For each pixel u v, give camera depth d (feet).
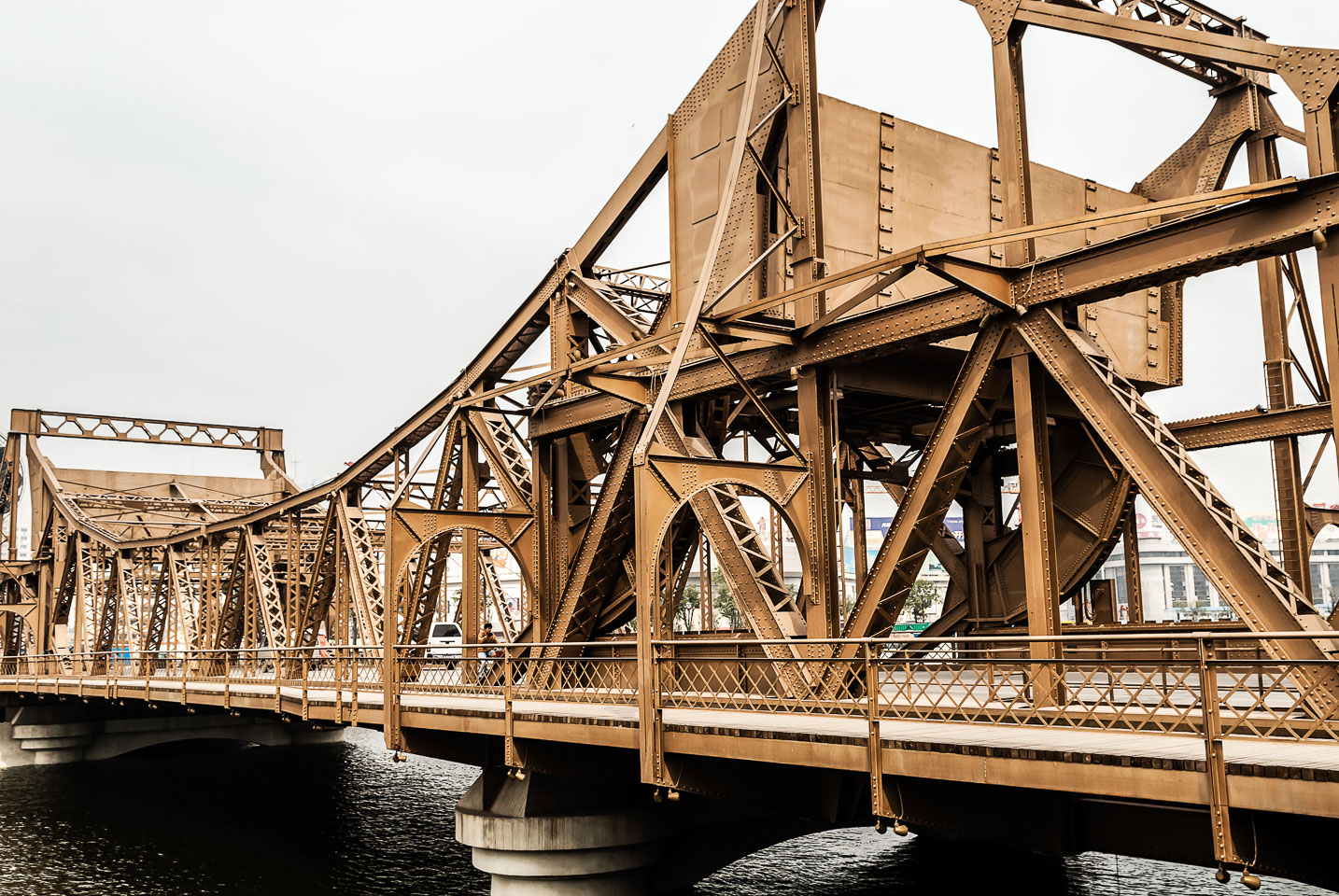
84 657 137.49
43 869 91.86
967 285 48.08
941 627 73.31
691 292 71.15
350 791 128.26
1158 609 395.75
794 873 82.58
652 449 67.21
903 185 67.15
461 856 91.30
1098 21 48.42
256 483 208.23
